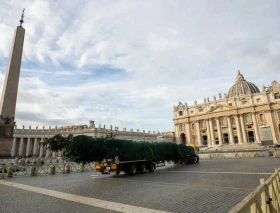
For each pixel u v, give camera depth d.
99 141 18.33
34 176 18.81
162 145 25.09
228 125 86.69
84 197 9.34
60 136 43.69
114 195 9.66
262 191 4.07
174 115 106.69
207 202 7.86
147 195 9.46
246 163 25.09
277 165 20.41
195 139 96.75
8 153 25.08
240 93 102.12
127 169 19.14
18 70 27.20
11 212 7.14
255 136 80.12
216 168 20.86
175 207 7.34
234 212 2.74
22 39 28.36
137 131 92.25
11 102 26.08
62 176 18.73
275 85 79.12
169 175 17.12
